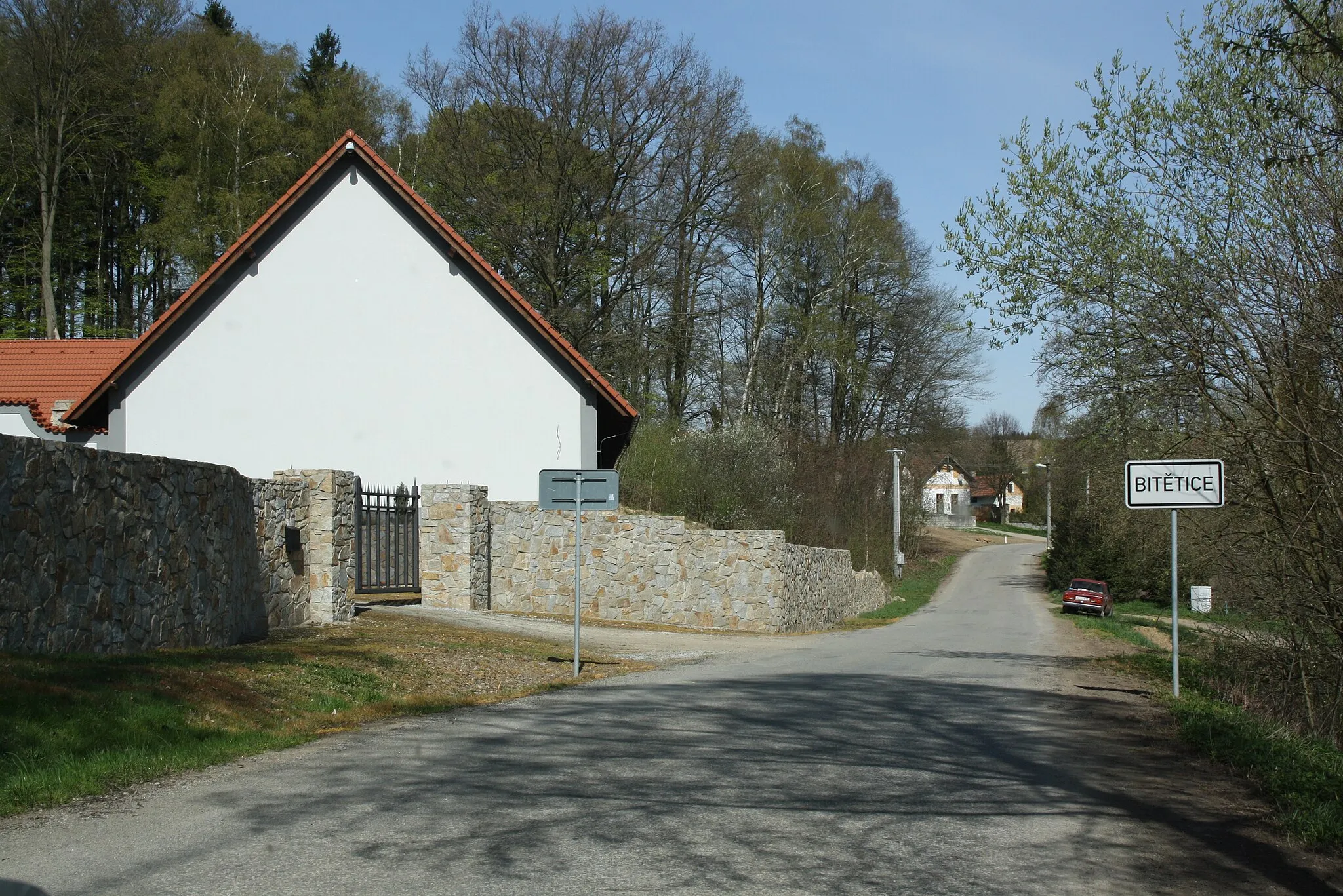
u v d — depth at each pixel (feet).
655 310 132.26
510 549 74.08
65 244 135.33
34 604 30.86
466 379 81.41
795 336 156.87
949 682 46.34
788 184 149.89
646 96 116.57
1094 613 143.33
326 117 136.36
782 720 33.24
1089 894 17.46
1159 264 45.03
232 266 82.79
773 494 134.62
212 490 41.34
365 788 22.70
